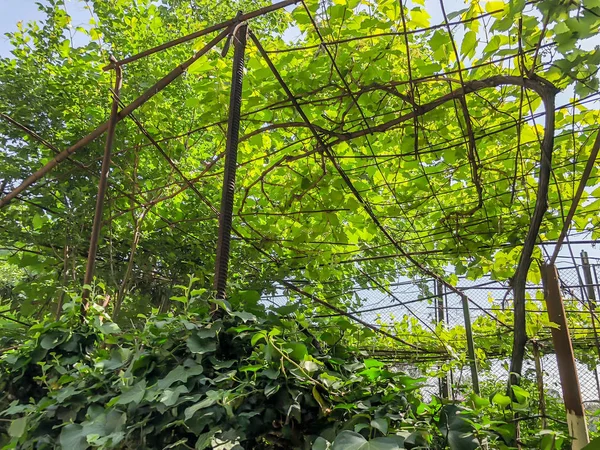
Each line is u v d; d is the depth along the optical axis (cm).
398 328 350
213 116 224
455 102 190
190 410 85
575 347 366
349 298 378
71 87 292
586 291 328
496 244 248
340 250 306
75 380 119
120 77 194
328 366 107
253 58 195
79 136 282
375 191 261
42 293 281
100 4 319
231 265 312
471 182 241
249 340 108
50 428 113
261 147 241
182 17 405
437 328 330
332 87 202
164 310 318
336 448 77
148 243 313
